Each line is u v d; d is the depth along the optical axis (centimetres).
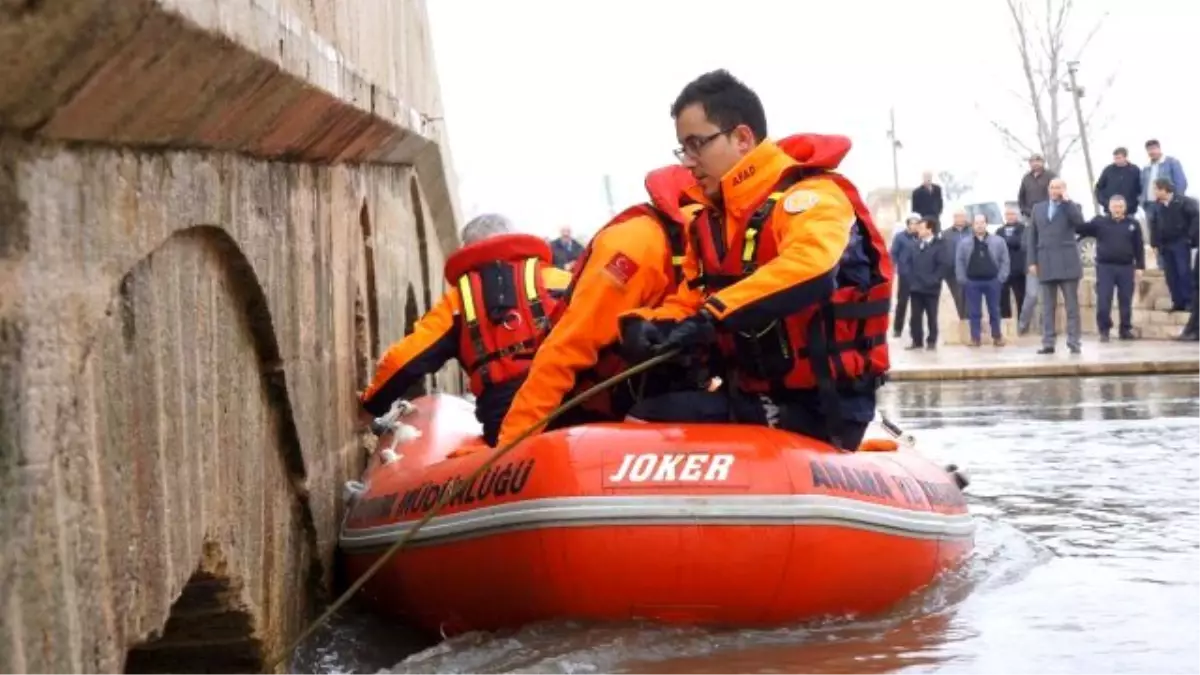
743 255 542
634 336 531
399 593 554
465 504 513
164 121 321
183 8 283
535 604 493
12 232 261
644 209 574
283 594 499
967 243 2325
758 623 498
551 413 520
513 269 648
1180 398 1501
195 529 372
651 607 489
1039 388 1700
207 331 393
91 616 290
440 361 652
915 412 1446
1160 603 558
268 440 485
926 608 547
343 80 521
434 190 1177
